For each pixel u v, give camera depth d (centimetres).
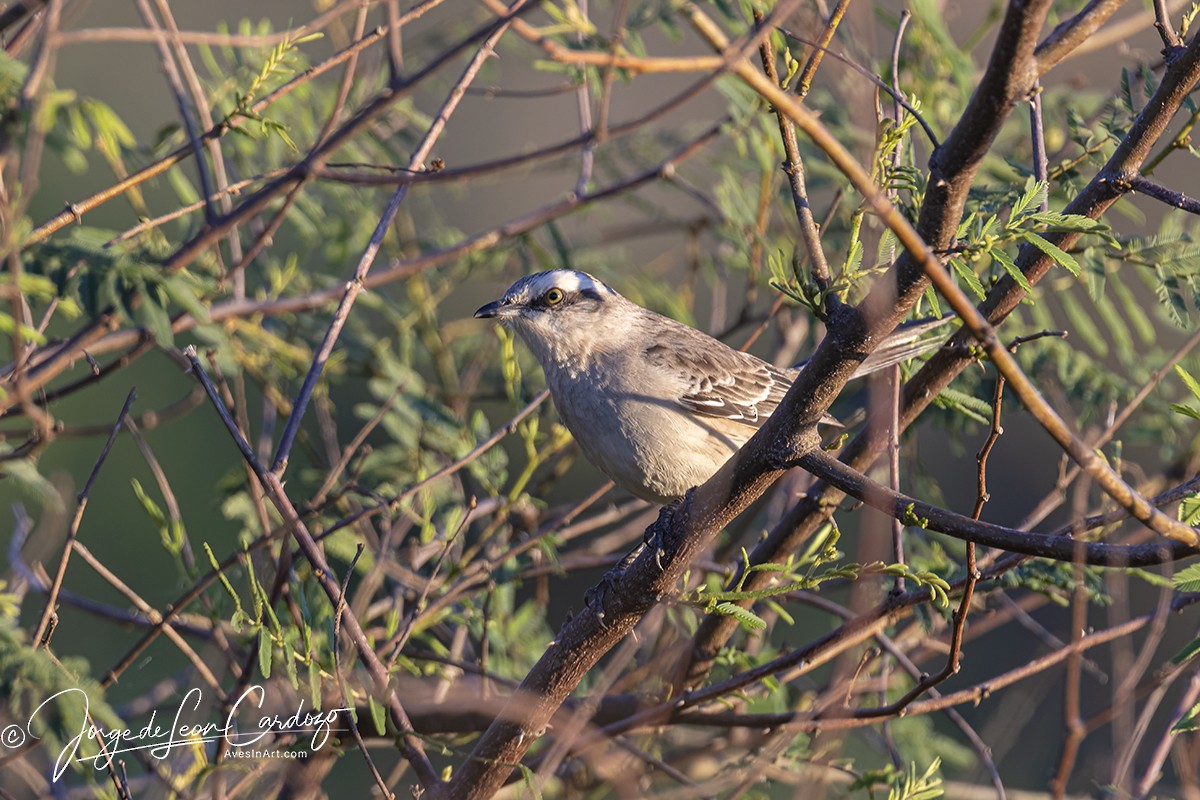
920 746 1124
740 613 784
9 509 1393
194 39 795
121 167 1013
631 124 686
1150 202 1454
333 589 809
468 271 1385
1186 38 882
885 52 1318
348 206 1239
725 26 1130
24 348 834
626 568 873
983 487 735
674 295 1390
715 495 762
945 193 637
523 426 1102
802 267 783
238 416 1102
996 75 590
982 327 557
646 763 1039
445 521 1105
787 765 1004
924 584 791
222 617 962
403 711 826
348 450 1010
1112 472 580
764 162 1107
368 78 1240
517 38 1264
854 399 1266
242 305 1055
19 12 823
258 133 938
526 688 827
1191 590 707
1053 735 1361
